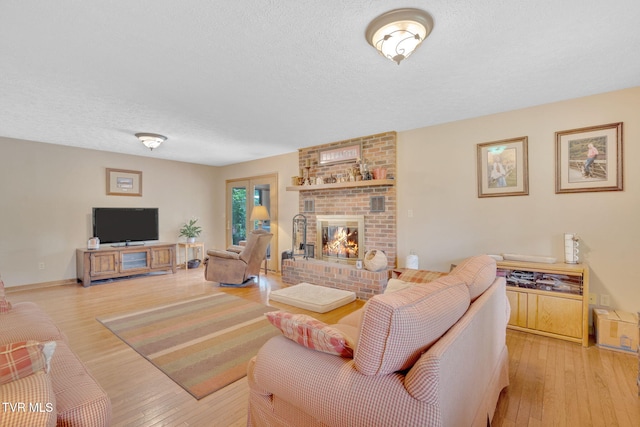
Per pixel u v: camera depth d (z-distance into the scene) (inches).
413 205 155.4
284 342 52.1
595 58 84.9
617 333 98.1
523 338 108.5
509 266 114.2
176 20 66.8
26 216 177.6
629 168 105.6
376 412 37.6
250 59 84.1
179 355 94.0
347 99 114.1
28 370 36.2
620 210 107.1
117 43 75.7
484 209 135.0
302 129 154.8
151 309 138.6
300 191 205.2
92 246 189.0
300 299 145.3
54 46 76.7
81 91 105.1
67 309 138.8
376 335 38.8
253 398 56.1
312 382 43.9
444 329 43.9
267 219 214.1
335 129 155.3
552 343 104.4
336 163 183.5
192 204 258.7
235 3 61.2
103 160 207.3
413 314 39.6
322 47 78.2
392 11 64.2
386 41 69.7
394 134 159.6
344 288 161.3
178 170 249.6
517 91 108.0
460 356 42.3
